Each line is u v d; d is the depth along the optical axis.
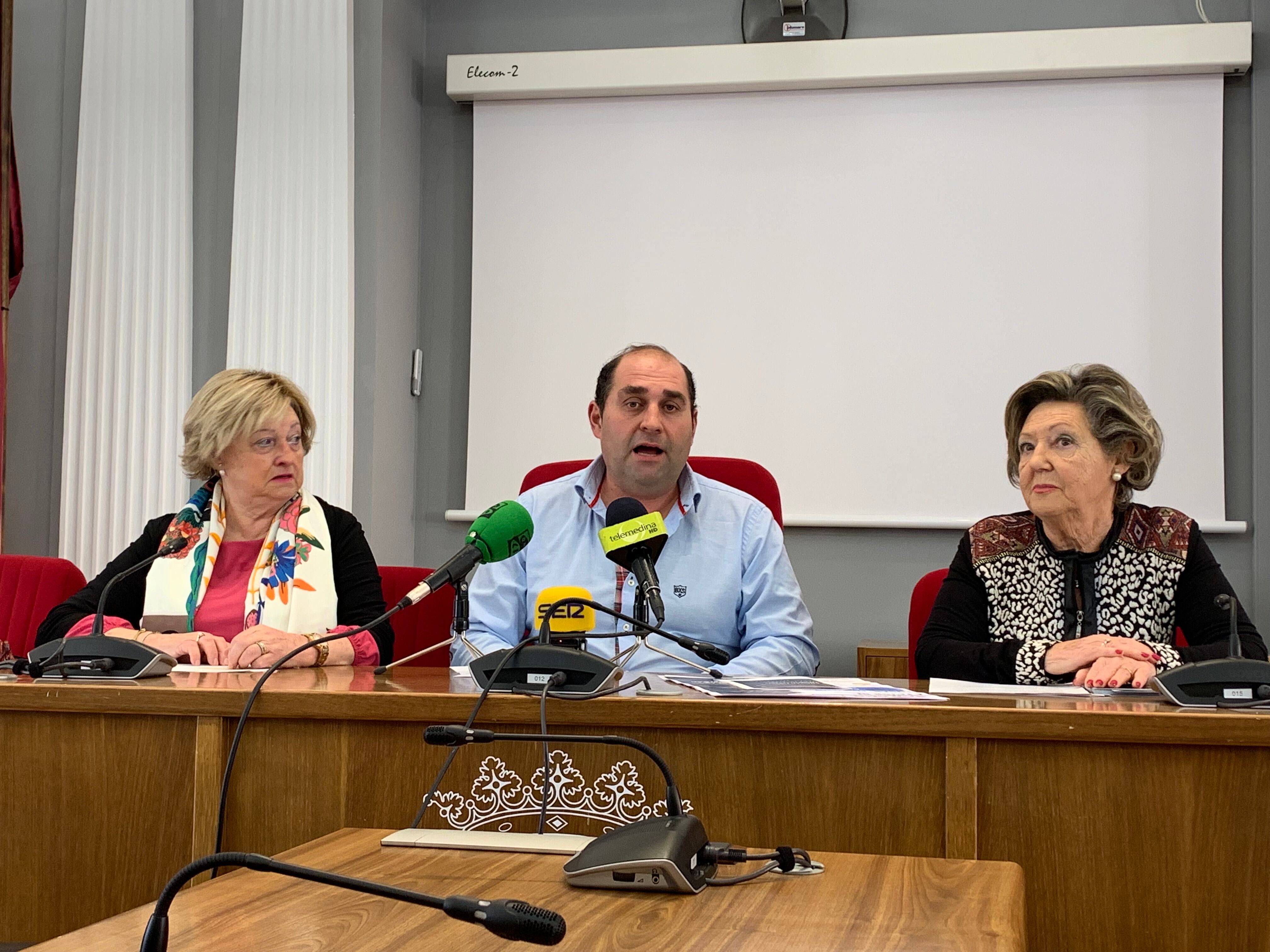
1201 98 3.42
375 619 2.02
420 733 1.20
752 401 3.58
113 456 3.47
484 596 2.03
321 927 0.64
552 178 3.73
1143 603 1.84
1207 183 3.41
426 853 0.85
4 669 1.61
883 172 3.56
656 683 1.41
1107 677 1.42
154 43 3.55
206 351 3.58
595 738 0.89
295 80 3.49
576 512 2.08
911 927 0.65
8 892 1.27
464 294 3.84
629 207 3.69
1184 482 3.37
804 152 3.61
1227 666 1.19
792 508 3.54
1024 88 3.51
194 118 3.61
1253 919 1.04
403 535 3.71
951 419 3.50
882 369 3.53
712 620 1.99
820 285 3.57
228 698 1.23
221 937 0.62
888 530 3.54
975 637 1.91
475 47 3.89
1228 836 1.05
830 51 3.53
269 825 1.22
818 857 0.83
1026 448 1.89
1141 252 3.43
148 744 1.26
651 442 1.99
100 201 3.53
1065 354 3.46
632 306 3.67
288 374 3.42
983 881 0.76
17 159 3.68
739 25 3.73
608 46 3.80
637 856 0.73
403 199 3.72
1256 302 3.35
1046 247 3.48
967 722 1.09
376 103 3.55
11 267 3.48
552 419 3.69
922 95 3.55
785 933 0.64
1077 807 1.08
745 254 3.62
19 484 3.58
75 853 1.26
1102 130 3.47
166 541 2.17
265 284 3.45
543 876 0.77
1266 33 3.39
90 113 3.55
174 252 3.51
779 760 1.13
